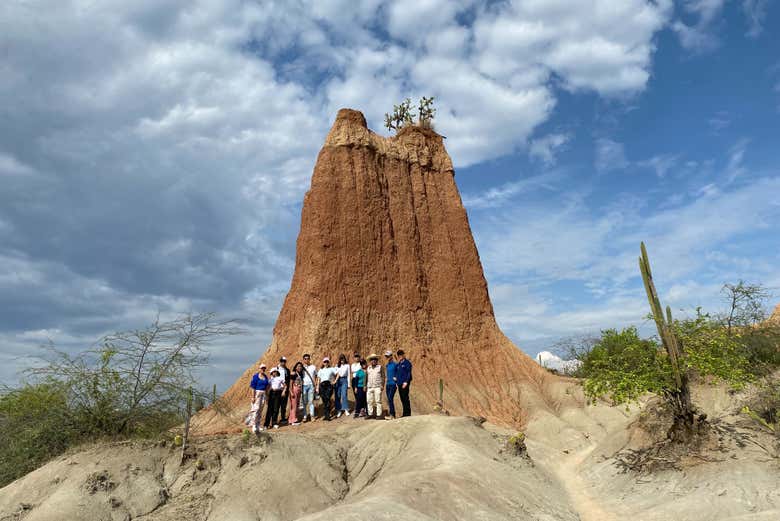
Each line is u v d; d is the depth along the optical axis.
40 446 15.48
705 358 16.78
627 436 20.64
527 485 14.33
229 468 14.95
